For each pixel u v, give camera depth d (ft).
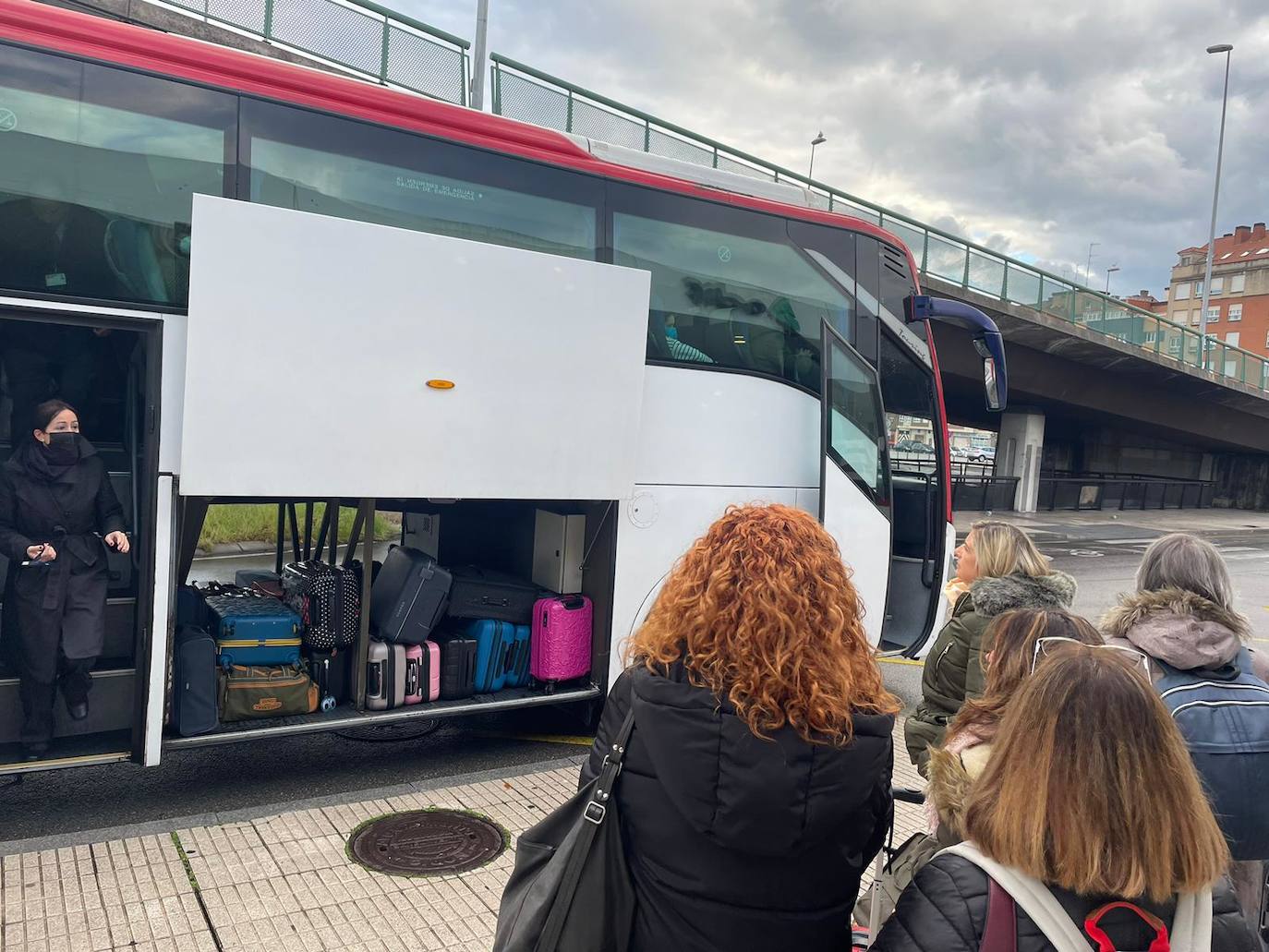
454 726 21.06
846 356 21.48
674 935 5.46
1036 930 4.60
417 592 17.62
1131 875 4.48
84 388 16.58
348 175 15.55
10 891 12.08
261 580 19.51
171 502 14.16
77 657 14.05
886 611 22.25
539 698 18.35
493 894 12.68
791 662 5.27
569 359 17.07
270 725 15.83
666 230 19.01
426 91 42.80
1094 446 129.90
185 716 14.98
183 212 14.21
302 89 15.21
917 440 23.20
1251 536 83.92
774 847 5.17
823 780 5.19
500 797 16.22
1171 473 131.95
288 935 11.39
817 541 5.87
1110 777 4.61
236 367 14.05
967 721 7.71
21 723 14.07
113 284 13.70
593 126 47.47
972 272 70.03
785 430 20.62
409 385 15.49
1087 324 80.48
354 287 14.93
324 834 14.29
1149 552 10.27
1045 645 7.37
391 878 12.95
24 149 13.20
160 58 14.14
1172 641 9.07
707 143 51.72
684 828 5.48
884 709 5.59
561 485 17.12
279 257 14.30
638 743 5.74
